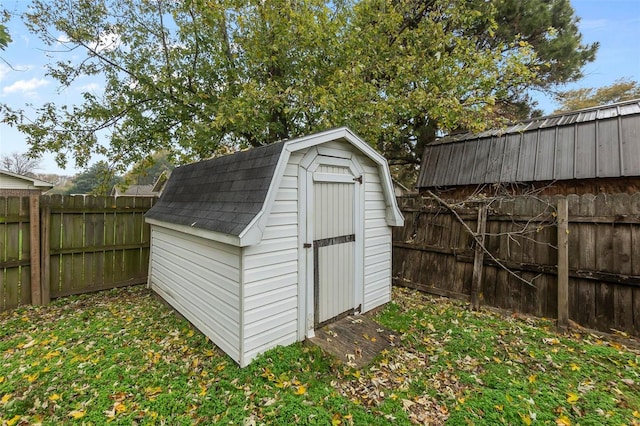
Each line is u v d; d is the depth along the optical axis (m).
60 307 4.62
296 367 2.99
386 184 4.59
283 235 3.30
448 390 2.69
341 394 2.63
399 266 5.98
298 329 3.50
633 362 3.08
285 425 2.21
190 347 3.38
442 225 5.38
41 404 2.39
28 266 4.66
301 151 3.46
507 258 4.57
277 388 2.66
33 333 3.66
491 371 2.98
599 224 3.79
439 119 7.29
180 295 4.28
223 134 7.36
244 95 6.38
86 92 7.05
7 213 4.47
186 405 2.41
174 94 7.21
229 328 3.13
